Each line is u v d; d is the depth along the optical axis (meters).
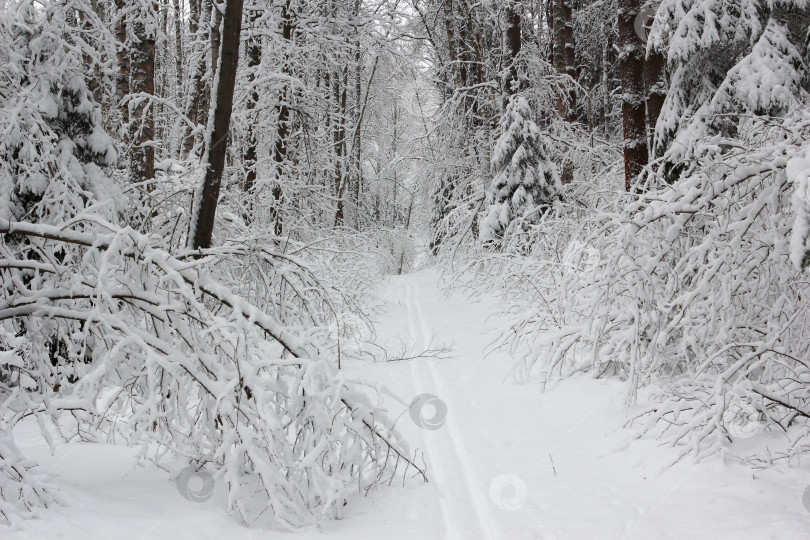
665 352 6.53
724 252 5.94
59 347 6.20
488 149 19.98
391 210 41.84
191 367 4.43
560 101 19.34
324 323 7.46
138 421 4.14
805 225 4.29
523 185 15.08
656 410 5.14
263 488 4.06
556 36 19.14
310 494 4.21
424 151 21.78
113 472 4.53
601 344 7.08
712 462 4.56
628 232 6.46
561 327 7.52
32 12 6.83
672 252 6.68
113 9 11.17
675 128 9.30
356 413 4.52
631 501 4.17
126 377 4.61
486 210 16.17
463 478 4.80
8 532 3.15
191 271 4.85
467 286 15.45
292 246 9.16
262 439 4.09
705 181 6.30
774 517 3.74
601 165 18.12
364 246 15.75
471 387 7.59
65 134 6.93
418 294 17.16
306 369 4.38
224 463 4.27
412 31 21.67
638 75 10.38
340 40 15.79
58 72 6.75
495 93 19.55
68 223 4.66
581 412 6.10
